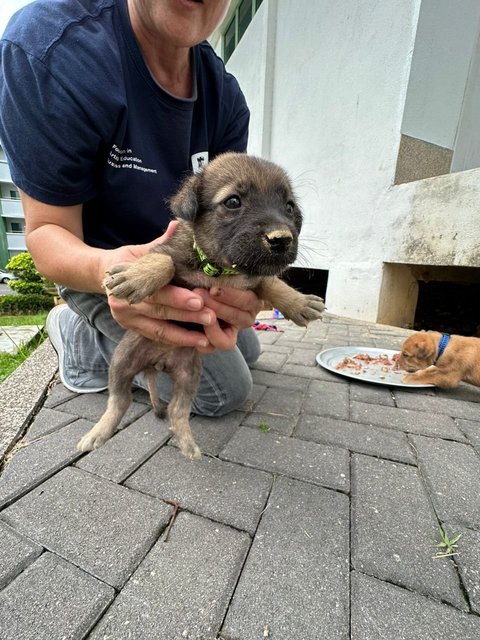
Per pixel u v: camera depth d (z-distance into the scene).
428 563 0.40
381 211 1.71
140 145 0.67
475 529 0.45
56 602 0.35
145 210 0.72
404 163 1.65
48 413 0.72
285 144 2.38
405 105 1.57
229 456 0.59
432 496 0.50
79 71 0.56
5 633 0.32
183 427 0.61
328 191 2.02
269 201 0.54
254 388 0.87
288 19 2.24
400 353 1.00
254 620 0.34
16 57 0.55
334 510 0.47
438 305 2.15
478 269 1.94
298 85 2.20
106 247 0.72
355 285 1.87
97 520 0.45
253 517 0.46
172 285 0.53
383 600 0.36
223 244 0.52
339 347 1.18
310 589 0.37
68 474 0.53
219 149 0.92
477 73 1.77
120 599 0.35
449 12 1.56
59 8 0.59
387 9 1.59
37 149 0.56
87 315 0.73
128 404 0.64
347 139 1.87
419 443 0.64
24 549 0.41
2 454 0.57
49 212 0.60
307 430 0.67
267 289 0.61
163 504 0.48
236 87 0.91
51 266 0.58
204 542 0.42
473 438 0.66
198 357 0.64
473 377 0.87
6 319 2.47
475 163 1.93
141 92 0.66
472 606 0.35
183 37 0.62
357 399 0.82
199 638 0.32
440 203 1.45
